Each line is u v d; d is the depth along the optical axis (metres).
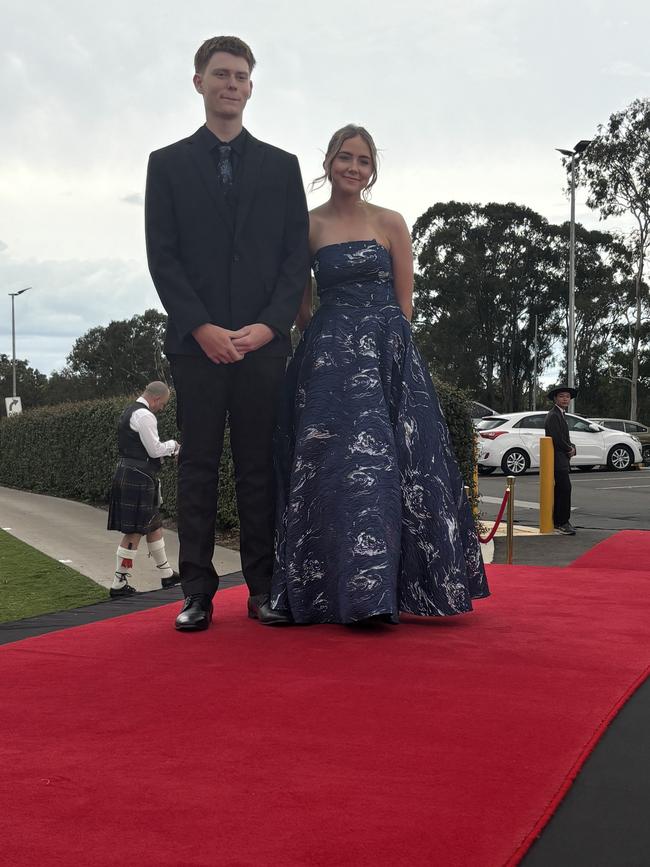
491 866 1.87
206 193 4.12
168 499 13.70
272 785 2.26
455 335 54.91
